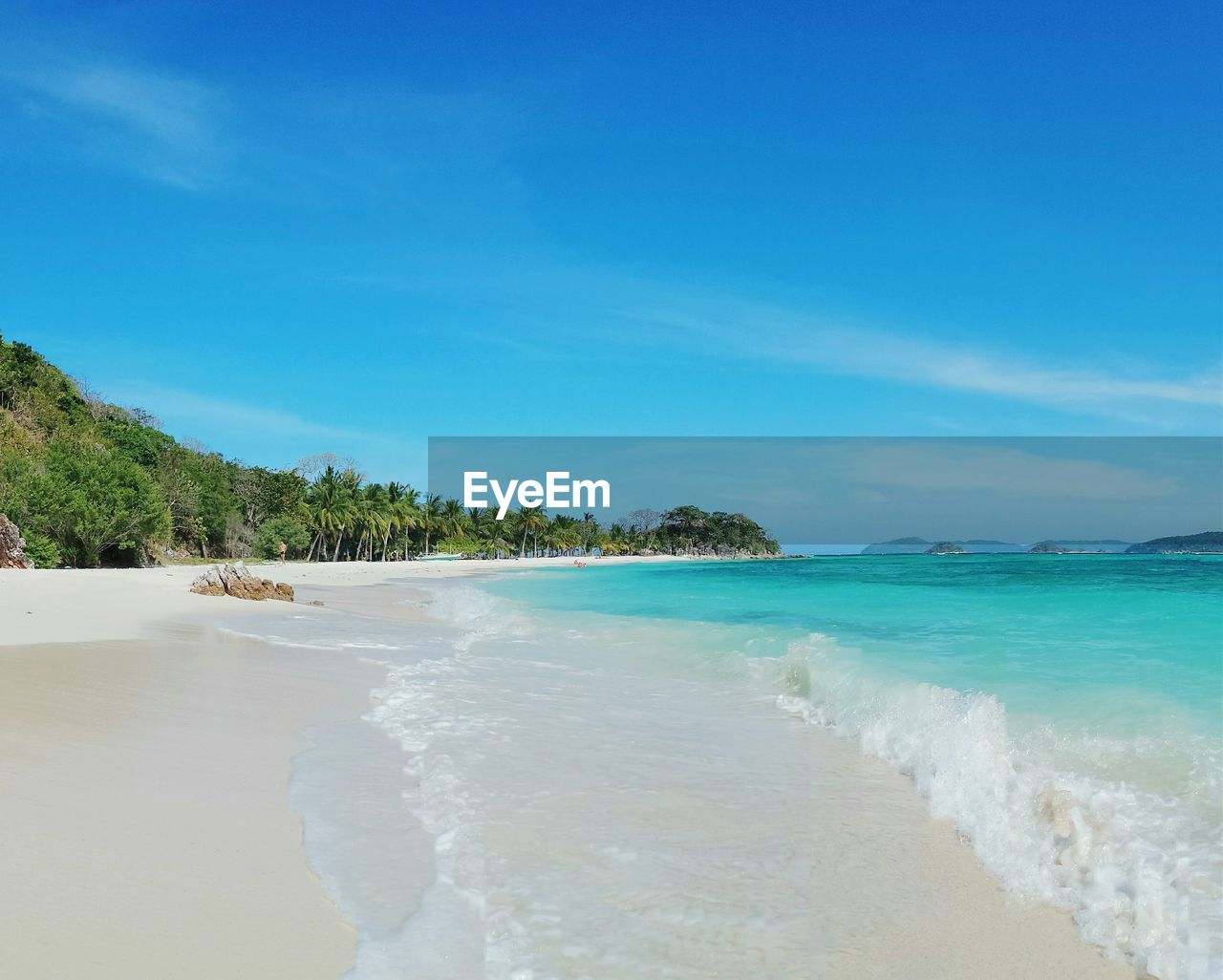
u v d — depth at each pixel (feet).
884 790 20.71
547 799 19.30
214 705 27.66
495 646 48.96
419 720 27.22
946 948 12.71
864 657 38.32
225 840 15.48
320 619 64.08
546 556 473.67
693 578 155.02
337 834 16.33
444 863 15.21
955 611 63.05
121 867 13.78
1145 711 25.79
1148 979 11.67
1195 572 122.21
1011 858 15.97
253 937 11.82
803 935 13.05
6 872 13.19
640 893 14.35
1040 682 31.22
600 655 44.93
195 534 249.34
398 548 357.41
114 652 38.55
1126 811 17.93
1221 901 13.74
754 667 38.99
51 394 240.12
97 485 154.81
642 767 22.35
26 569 116.37
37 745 20.81
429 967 11.42
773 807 19.22
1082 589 84.53
